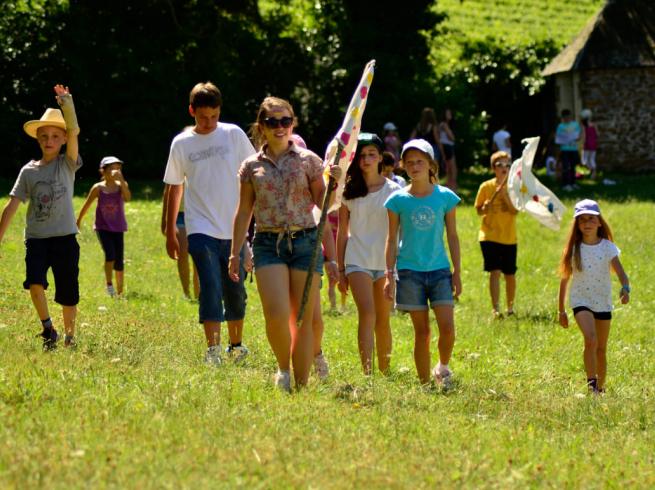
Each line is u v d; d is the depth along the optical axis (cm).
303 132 9150
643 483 1559
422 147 2262
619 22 9881
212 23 8712
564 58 10125
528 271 4506
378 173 2389
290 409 1745
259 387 1911
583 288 2533
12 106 8144
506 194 3491
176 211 2433
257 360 2388
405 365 2641
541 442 1739
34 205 2322
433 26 9550
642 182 8538
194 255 2322
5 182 7475
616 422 2002
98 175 8400
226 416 1652
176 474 1345
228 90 8569
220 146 2344
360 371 2356
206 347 2464
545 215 3453
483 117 10031
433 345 2975
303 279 1967
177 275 4025
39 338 2325
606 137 9806
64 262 2333
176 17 8588
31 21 8112
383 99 9150
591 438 1836
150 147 8281
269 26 9006
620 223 5697
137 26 8519
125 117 8281
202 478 1339
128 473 1329
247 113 8738
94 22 8288
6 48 8038
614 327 3353
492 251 3500
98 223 3484
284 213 1952
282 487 1341
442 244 2300
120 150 8306
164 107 8344
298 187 1958
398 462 1504
